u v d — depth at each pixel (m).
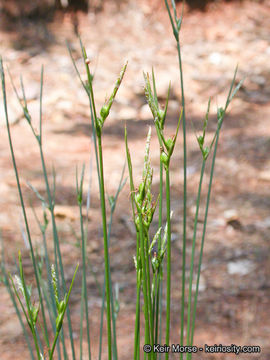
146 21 8.45
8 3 7.88
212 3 8.82
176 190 4.32
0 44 7.31
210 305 2.90
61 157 4.88
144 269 0.92
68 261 3.30
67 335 2.59
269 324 2.72
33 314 0.90
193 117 5.96
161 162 0.90
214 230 3.75
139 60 7.40
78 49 7.47
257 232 3.72
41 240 3.47
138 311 0.98
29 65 6.86
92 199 4.14
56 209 3.82
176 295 2.97
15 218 3.73
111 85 6.60
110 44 7.79
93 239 3.60
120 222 3.84
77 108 5.98
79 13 8.36
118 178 4.50
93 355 2.42
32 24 7.89
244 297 2.99
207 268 3.29
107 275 0.94
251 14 8.79
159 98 6.31
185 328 2.65
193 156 4.97
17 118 5.64
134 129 5.64
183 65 7.29
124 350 2.48
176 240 3.60
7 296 2.88
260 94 6.62
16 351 2.46
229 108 6.17
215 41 8.09
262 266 3.30
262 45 7.98
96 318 2.76
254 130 5.57
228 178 4.55
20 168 4.59
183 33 8.29
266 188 4.39
